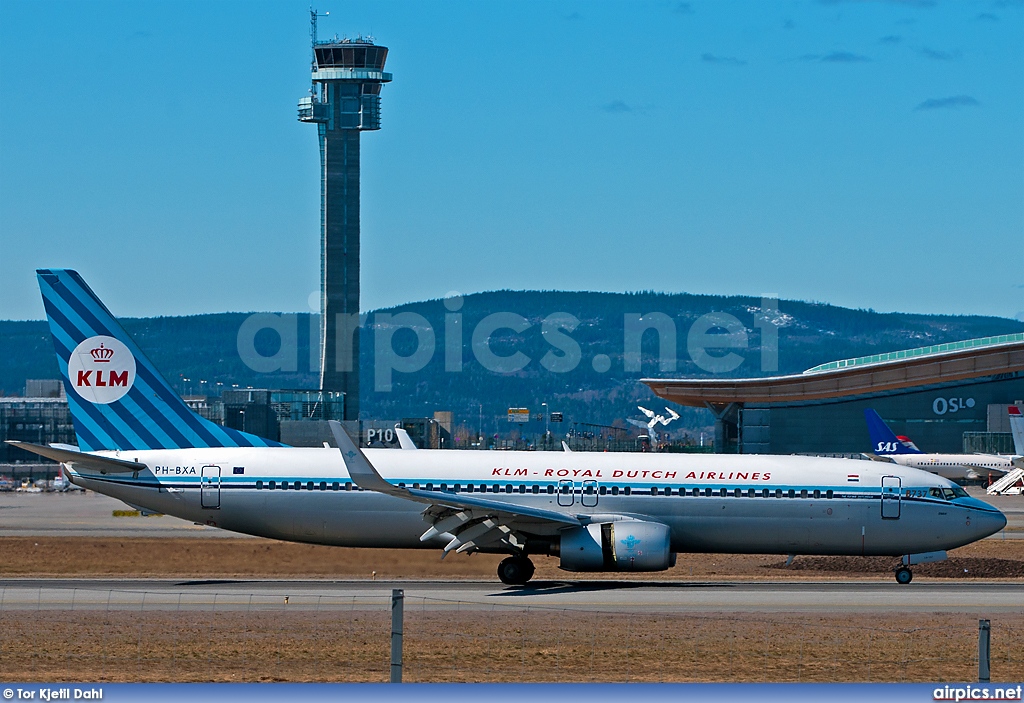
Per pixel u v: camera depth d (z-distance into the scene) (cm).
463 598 13462
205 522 15725
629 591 14312
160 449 15912
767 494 15525
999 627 11738
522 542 15150
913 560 15850
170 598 13138
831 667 9681
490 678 9088
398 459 15638
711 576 16462
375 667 9412
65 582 14688
